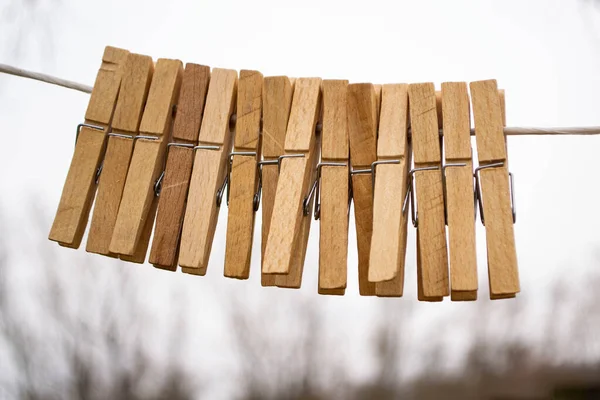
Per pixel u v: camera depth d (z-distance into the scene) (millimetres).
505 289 337
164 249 357
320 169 362
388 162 352
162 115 368
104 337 864
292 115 364
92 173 365
